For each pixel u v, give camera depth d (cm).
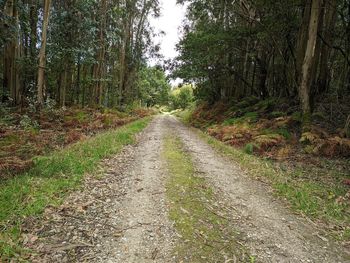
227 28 1938
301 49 1366
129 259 346
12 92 1773
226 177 708
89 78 2433
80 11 1867
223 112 2225
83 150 840
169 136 1422
